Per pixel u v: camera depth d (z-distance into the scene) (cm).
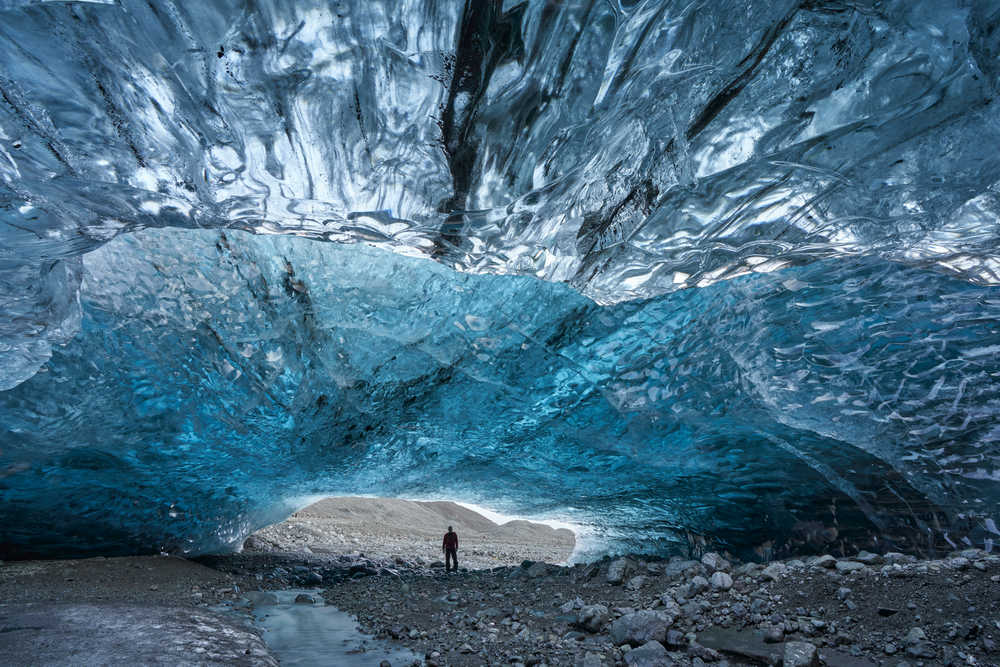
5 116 308
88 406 657
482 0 288
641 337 607
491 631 477
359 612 598
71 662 340
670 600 493
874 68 339
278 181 379
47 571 708
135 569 775
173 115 325
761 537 799
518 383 686
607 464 799
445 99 334
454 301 623
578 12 299
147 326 632
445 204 416
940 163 389
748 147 388
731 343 584
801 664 333
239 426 741
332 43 299
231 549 1077
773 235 463
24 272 434
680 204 441
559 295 607
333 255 615
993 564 445
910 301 515
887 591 439
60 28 271
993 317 497
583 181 409
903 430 567
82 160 342
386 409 752
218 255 615
